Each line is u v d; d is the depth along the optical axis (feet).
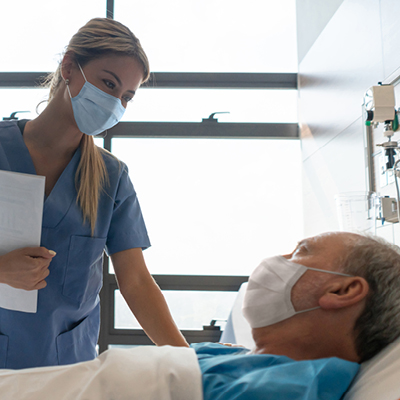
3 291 3.84
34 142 4.35
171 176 10.86
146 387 2.29
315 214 9.34
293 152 10.94
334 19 8.21
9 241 3.65
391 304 2.64
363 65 6.88
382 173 5.84
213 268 10.64
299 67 10.80
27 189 3.52
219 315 10.47
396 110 5.61
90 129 4.23
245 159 10.93
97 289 4.79
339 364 2.44
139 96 11.05
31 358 4.28
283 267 2.85
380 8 6.23
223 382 2.34
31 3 11.16
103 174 4.69
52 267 4.33
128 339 10.32
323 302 2.65
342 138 7.80
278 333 2.78
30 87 10.96
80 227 4.44
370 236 3.08
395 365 2.50
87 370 2.53
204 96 11.11
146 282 4.56
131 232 4.83
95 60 4.04
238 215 10.76
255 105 11.11
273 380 2.25
